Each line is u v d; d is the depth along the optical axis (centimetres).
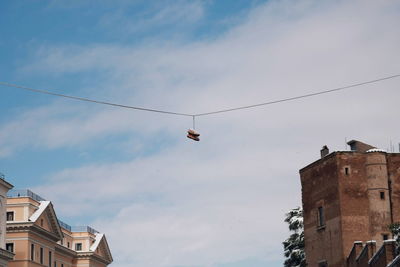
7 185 7225
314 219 5872
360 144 5859
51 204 8681
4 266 7125
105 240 11162
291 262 7756
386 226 5456
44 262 8581
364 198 5500
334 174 5588
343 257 5344
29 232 8062
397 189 5581
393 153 5653
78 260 10356
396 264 4266
